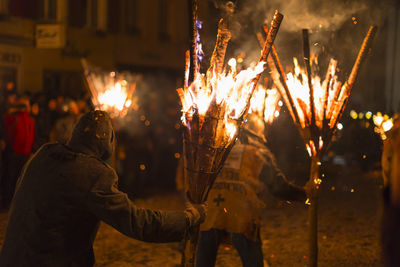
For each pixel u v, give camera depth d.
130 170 10.58
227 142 3.05
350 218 8.50
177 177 6.07
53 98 11.73
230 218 3.91
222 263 5.66
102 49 17.20
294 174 10.95
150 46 19.14
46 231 2.56
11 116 9.09
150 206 9.47
